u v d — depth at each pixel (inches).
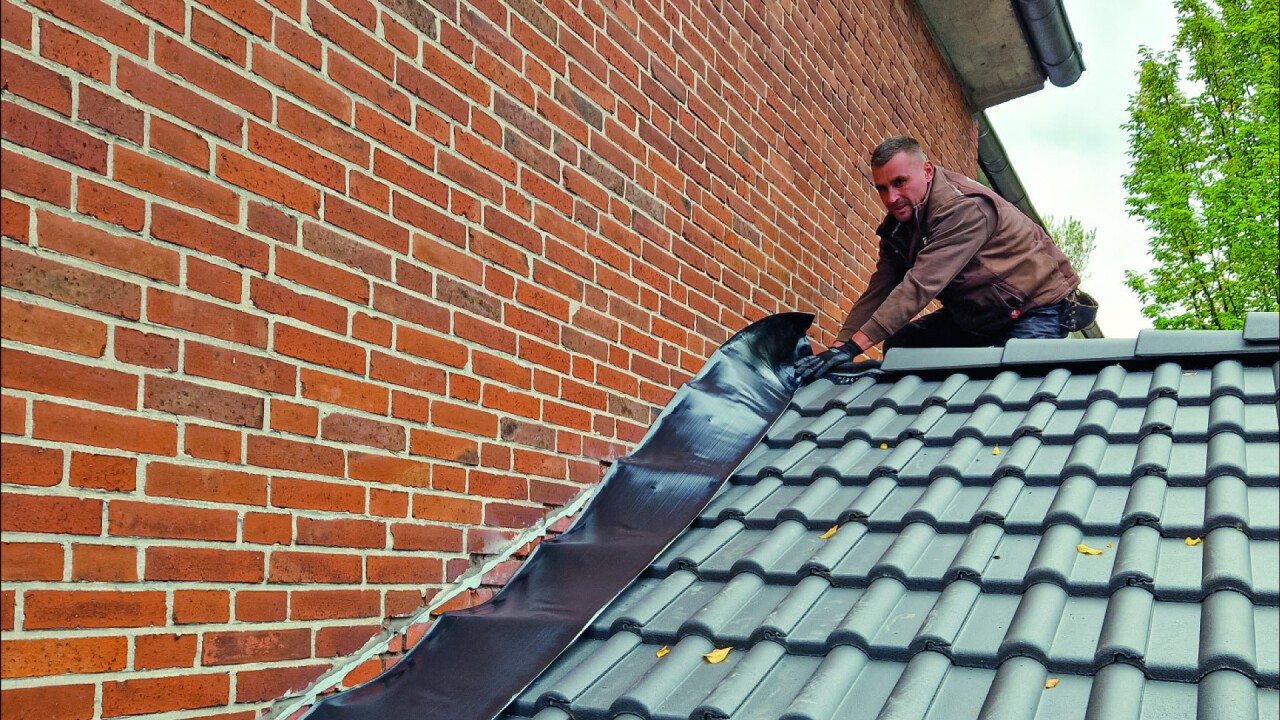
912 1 281.3
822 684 91.5
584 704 98.0
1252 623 90.0
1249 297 627.8
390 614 98.4
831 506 129.6
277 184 88.5
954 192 163.3
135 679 74.4
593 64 134.3
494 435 113.0
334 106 94.8
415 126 104.3
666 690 97.3
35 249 69.3
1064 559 103.6
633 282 140.3
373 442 97.0
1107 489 120.1
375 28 100.2
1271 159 600.1
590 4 134.2
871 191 240.8
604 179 135.0
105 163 74.3
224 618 81.6
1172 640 89.7
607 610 113.9
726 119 169.3
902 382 162.7
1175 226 633.0
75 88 72.4
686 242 154.6
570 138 128.6
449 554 106.1
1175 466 120.0
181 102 80.4
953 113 323.0
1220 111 654.5
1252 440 124.8
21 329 68.2
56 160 70.9
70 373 71.2
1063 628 95.2
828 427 153.0
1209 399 136.3
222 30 84.2
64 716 69.4
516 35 120.0
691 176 157.0
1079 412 142.2
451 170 108.8
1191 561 101.6
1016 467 125.5
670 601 115.0
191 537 79.1
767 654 99.9
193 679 78.8
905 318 161.6
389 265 100.0
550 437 122.1
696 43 160.9
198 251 81.1
